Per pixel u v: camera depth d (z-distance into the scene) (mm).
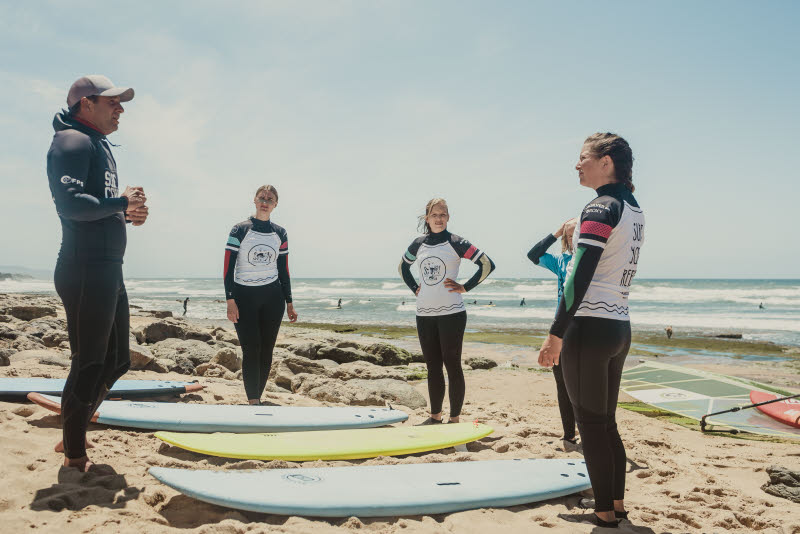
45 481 2439
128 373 5723
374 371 7957
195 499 2473
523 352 14617
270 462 3002
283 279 4988
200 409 3947
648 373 8172
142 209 2508
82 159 2414
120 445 3178
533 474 3020
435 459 3365
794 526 2576
